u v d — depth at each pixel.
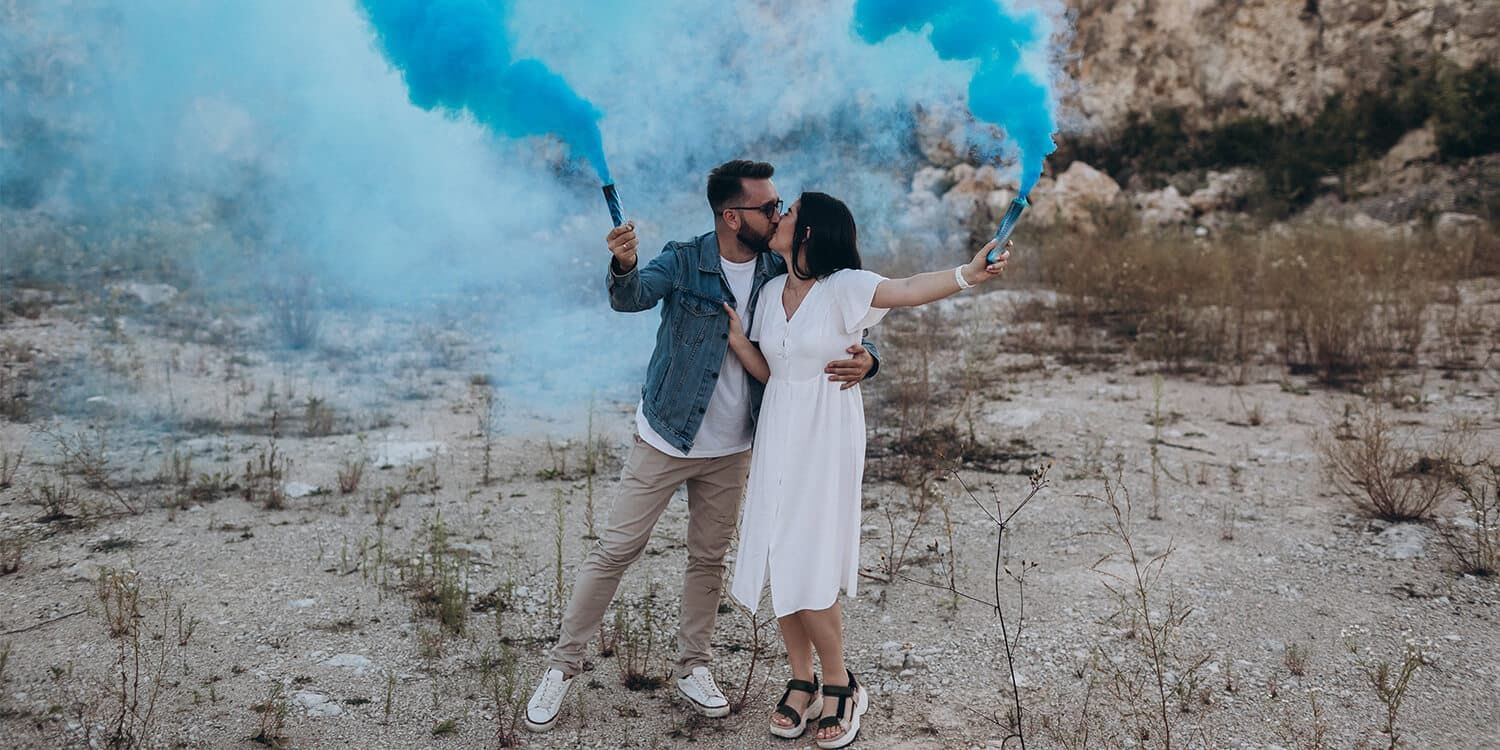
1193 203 18.92
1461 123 18.06
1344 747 3.41
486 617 4.40
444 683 3.85
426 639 4.12
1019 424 7.39
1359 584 4.63
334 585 4.68
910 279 3.22
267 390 8.46
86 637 4.10
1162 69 20.56
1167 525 5.41
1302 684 3.81
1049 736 3.52
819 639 3.45
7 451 6.51
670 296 3.48
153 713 3.56
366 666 3.95
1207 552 5.05
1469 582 4.58
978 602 4.55
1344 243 13.72
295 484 6.04
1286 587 4.62
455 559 4.97
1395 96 18.92
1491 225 15.01
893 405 7.89
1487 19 18.61
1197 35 20.28
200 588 4.61
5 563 4.77
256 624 4.27
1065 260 14.07
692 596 3.72
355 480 6.07
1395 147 18.61
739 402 3.55
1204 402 7.95
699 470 3.55
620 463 6.68
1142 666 3.96
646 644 4.16
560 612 4.44
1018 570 4.89
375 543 5.21
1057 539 5.27
